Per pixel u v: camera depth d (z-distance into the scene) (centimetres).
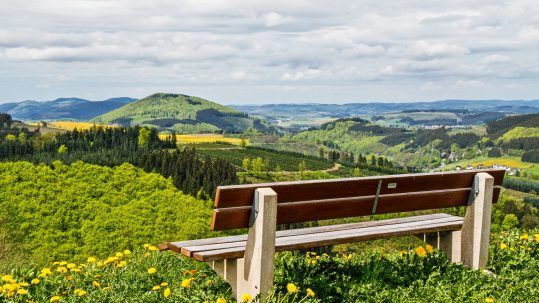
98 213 9781
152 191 11125
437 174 536
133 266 554
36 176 10469
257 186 426
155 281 510
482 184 562
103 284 502
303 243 454
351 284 495
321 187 466
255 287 427
